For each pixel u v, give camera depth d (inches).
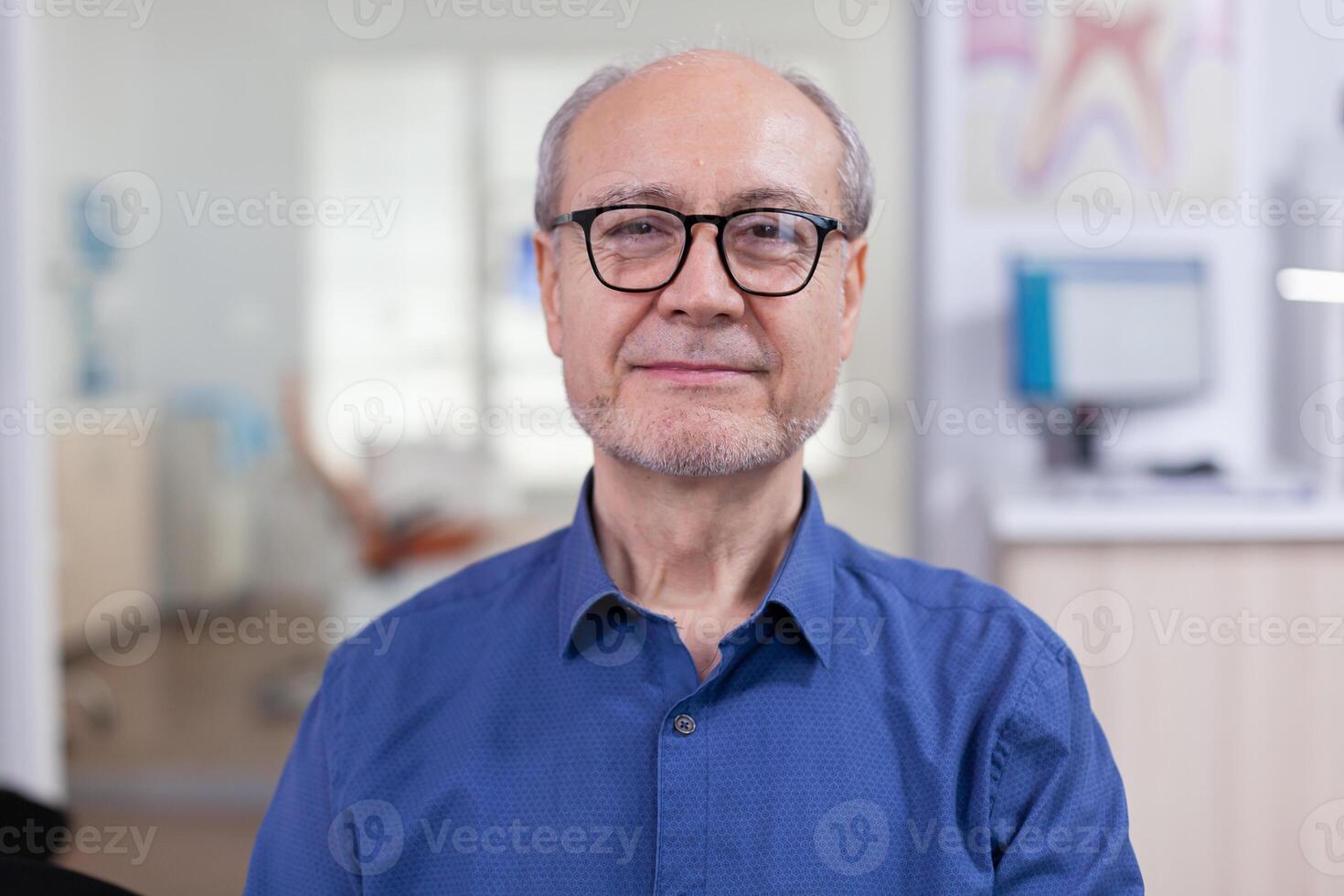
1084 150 91.1
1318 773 76.4
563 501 183.3
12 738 85.2
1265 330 92.0
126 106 172.6
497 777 31.8
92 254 160.4
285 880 32.7
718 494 32.2
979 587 34.7
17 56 82.0
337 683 33.9
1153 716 76.9
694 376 30.3
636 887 31.0
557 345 35.3
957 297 93.1
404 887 31.5
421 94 179.6
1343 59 89.7
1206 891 76.9
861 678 32.5
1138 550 76.4
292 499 170.7
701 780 31.1
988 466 93.7
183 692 135.5
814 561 33.5
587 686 32.5
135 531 154.9
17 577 84.8
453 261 181.8
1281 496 77.7
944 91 91.9
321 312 180.4
